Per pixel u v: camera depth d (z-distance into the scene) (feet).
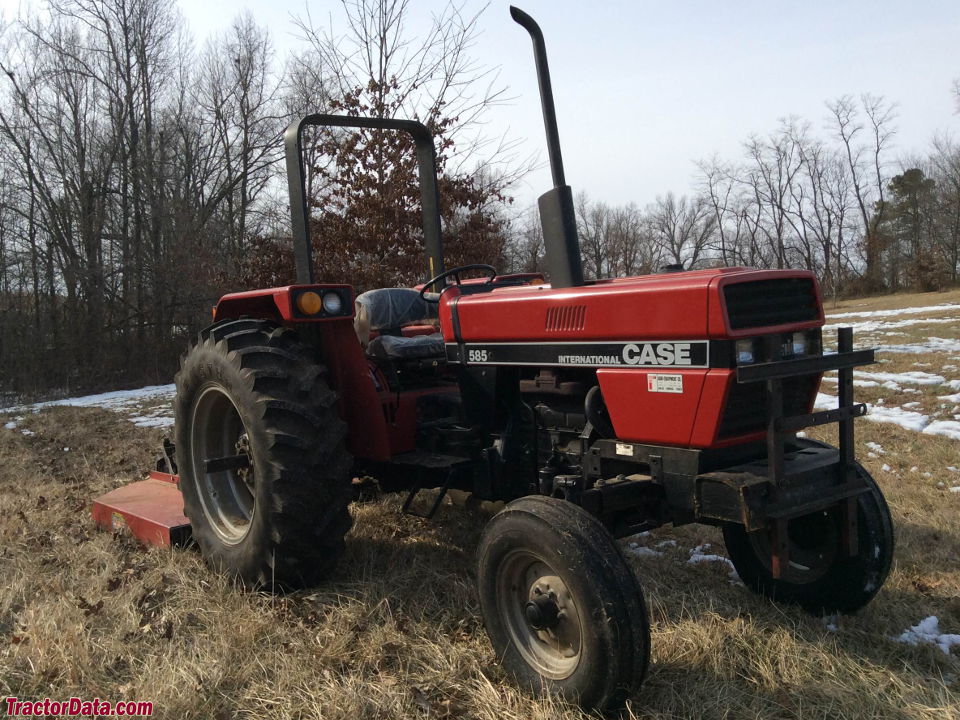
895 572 11.78
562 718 7.74
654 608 10.50
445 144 29.48
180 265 60.34
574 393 9.75
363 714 8.02
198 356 11.75
